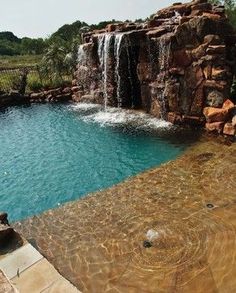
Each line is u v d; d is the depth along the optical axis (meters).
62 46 33.59
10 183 12.31
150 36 17.73
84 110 22.38
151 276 6.63
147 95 19.22
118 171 12.48
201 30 15.56
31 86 28.56
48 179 12.42
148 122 17.92
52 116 21.45
